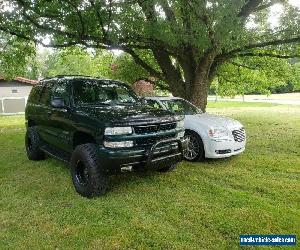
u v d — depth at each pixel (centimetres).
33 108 784
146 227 456
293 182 641
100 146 534
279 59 1490
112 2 881
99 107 619
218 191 590
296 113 2117
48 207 530
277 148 958
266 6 1087
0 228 463
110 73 1673
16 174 714
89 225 466
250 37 1071
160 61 1223
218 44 923
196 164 772
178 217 485
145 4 907
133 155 532
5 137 1290
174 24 950
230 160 811
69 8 912
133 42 1033
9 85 2995
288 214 493
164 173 699
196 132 777
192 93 1149
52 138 702
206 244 413
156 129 564
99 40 962
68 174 704
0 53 1204
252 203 534
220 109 2730
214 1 837
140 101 718
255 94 5947
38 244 418
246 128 1414
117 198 561
